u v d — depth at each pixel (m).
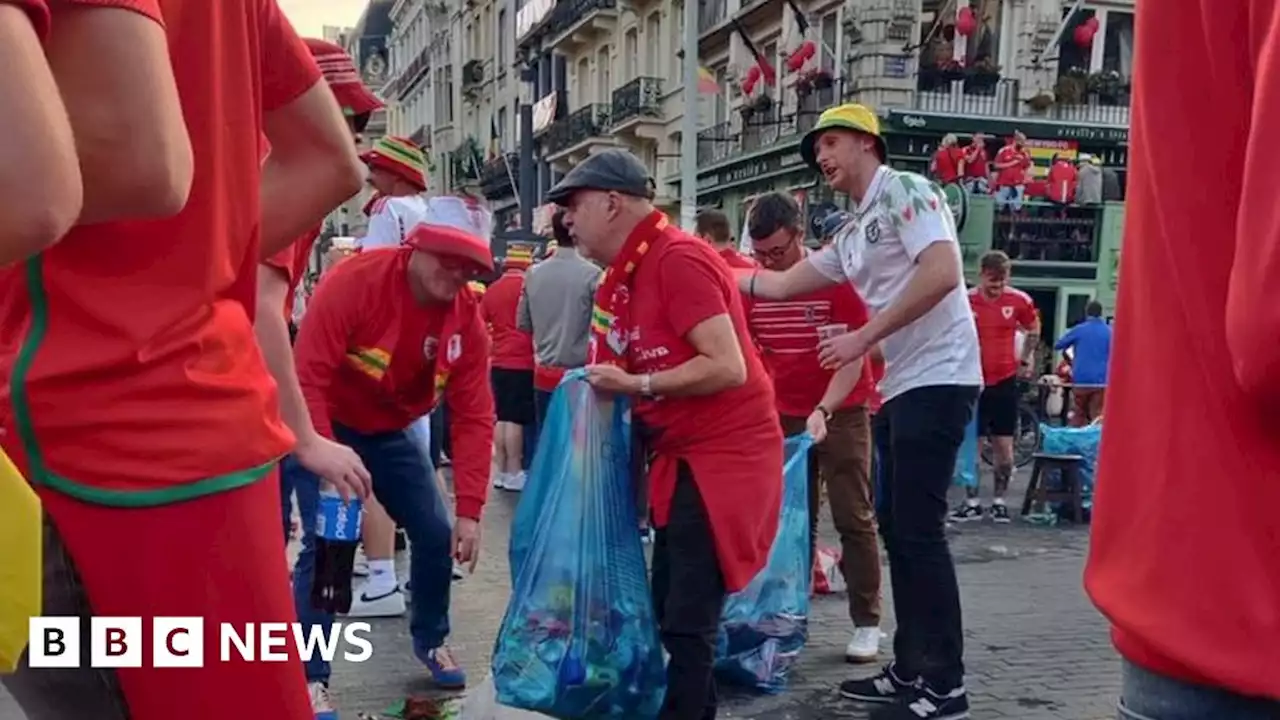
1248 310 0.92
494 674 3.25
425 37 59.50
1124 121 20.25
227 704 1.42
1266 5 0.97
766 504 3.07
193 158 1.34
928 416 3.52
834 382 4.24
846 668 4.33
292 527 5.58
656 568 3.31
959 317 3.56
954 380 3.51
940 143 19.62
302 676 1.53
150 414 1.33
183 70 1.36
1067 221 19.52
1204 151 1.05
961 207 18.38
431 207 3.51
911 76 19.67
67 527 1.32
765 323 4.84
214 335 1.41
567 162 34.72
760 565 3.10
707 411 3.03
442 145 53.69
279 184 1.73
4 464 1.12
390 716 3.75
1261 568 1.00
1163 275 1.10
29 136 0.98
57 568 1.34
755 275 4.30
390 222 5.35
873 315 3.78
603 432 3.18
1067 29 20.55
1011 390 8.12
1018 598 5.58
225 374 1.41
